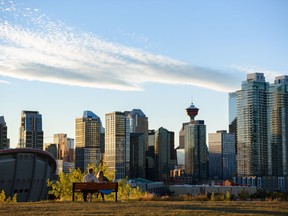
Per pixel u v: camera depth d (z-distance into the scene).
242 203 27.36
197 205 25.58
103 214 20.95
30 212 21.81
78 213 21.36
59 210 22.80
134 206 24.84
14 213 21.39
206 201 30.08
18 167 119.19
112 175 47.97
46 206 24.97
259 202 28.36
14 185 118.44
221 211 22.22
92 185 29.44
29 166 125.19
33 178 127.88
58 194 48.19
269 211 22.42
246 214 21.05
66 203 27.42
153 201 30.19
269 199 33.31
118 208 23.67
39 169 133.25
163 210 22.55
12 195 117.62
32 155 126.12
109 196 41.88
